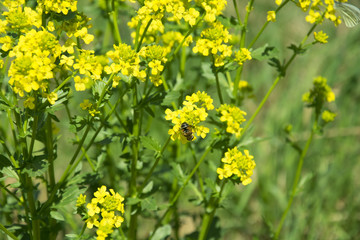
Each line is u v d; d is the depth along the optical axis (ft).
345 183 22.82
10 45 9.91
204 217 14.14
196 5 12.21
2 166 10.79
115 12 12.97
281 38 28.60
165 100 12.00
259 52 13.10
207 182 13.01
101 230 10.62
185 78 17.34
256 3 28.04
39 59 9.36
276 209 22.56
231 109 12.02
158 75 11.38
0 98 10.37
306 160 23.67
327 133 24.53
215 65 12.17
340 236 21.44
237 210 22.20
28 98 9.62
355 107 25.62
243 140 14.01
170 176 17.85
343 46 27.07
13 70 9.18
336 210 22.77
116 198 10.79
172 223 18.04
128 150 16.26
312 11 12.61
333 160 24.11
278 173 23.41
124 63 10.58
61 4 10.21
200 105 11.46
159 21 11.30
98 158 14.28
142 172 16.53
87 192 15.89
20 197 14.92
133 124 12.64
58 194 11.66
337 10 12.89
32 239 11.78
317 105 15.26
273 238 16.56
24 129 10.43
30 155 10.64
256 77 27.55
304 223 21.52
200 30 14.24
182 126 11.48
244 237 23.06
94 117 11.10
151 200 12.94
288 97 25.91
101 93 10.84
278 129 24.56
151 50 11.09
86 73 10.25
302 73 27.84
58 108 10.19
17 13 9.83
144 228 20.21
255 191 25.40
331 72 26.27
